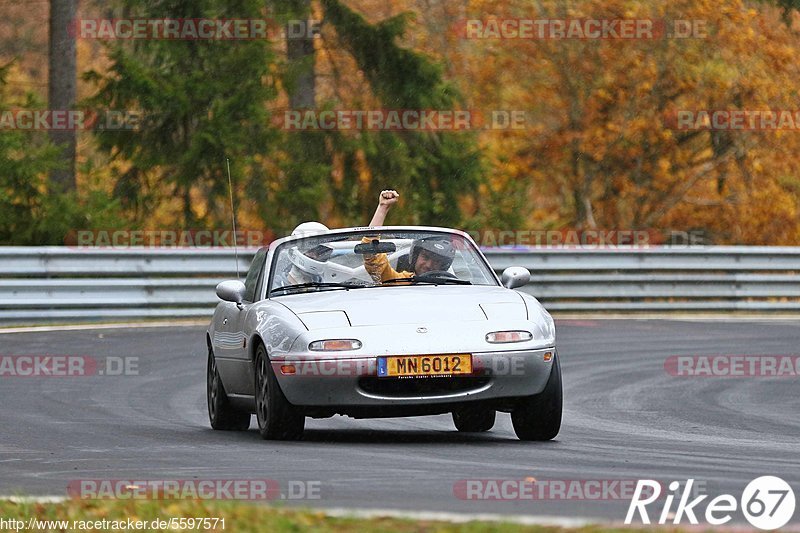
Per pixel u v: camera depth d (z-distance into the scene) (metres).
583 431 35.25
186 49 105.62
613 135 126.75
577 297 80.06
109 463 28.53
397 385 30.92
